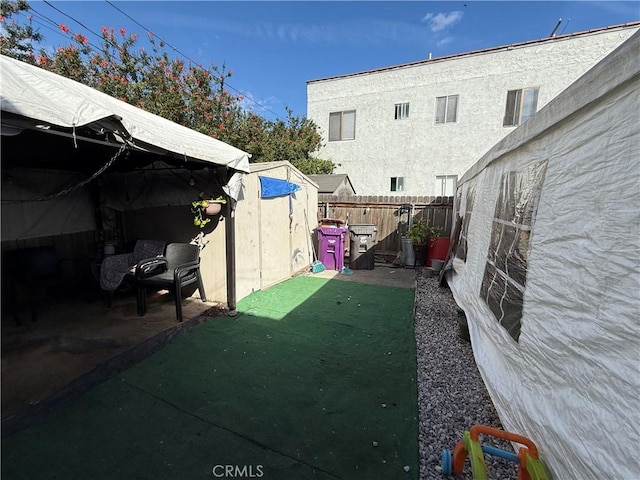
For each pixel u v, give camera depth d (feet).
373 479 5.62
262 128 37.76
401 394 8.12
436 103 33.50
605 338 4.00
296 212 21.07
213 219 14.65
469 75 31.78
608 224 4.16
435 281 19.80
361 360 9.84
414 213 25.84
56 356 9.69
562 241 5.27
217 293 14.98
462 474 5.75
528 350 6.12
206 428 6.82
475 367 9.48
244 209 15.28
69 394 7.86
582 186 4.86
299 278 20.25
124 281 13.67
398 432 6.77
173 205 15.37
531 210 6.72
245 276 15.61
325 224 24.63
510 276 7.64
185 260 14.32
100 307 14.02
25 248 13.92
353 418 7.18
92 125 6.41
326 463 5.95
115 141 7.52
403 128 35.12
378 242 27.02
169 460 5.98
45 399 7.64
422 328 12.41
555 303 5.29
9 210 13.50
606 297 4.06
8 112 4.97
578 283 4.69
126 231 17.56
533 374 5.88
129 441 6.42
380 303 15.33
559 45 28.40
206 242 15.02
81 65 26.53
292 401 7.77
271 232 17.94
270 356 9.98
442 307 14.89
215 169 13.05
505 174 9.32
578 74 28.12
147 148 8.11
